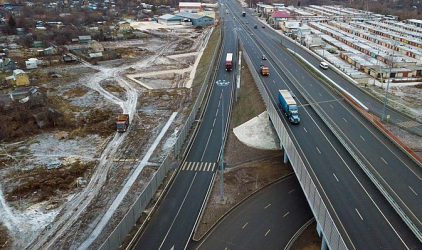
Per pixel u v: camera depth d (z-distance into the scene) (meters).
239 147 73.75
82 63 140.00
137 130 83.50
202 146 75.00
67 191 60.81
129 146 75.94
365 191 49.12
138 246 46.94
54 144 77.19
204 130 82.25
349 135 66.12
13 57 142.75
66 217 54.16
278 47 147.12
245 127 79.81
